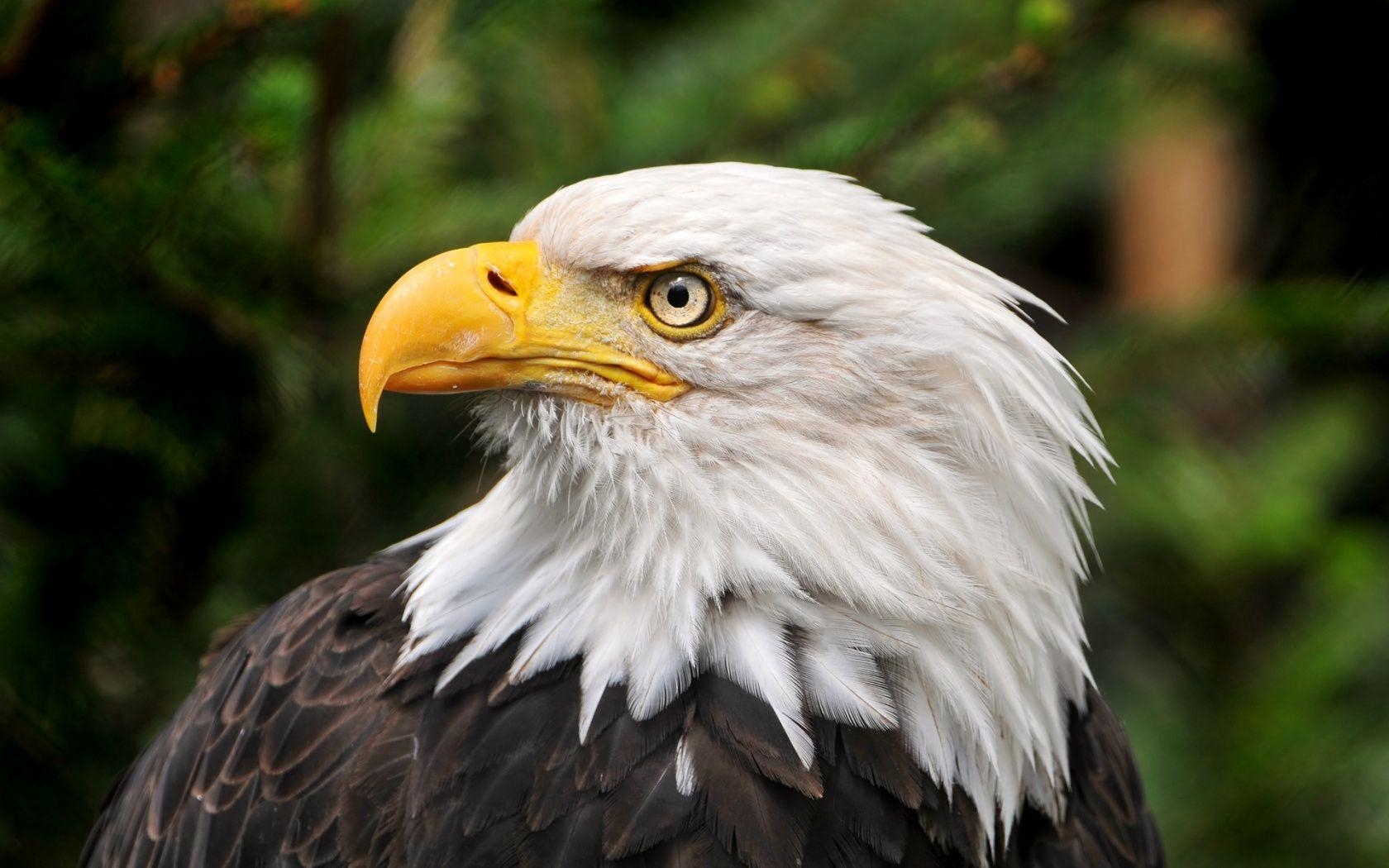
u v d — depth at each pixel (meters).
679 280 5.99
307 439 8.68
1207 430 11.98
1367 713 10.28
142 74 7.19
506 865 5.67
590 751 5.79
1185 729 10.69
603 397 6.06
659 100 9.66
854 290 5.89
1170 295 12.17
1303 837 10.05
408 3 8.00
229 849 6.04
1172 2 8.74
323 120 7.55
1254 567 10.75
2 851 8.12
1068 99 8.91
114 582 8.32
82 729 8.22
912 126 8.38
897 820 5.84
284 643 6.44
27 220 7.03
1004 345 6.03
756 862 5.59
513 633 6.12
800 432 5.91
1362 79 15.18
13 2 7.12
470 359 6.06
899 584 5.82
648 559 5.92
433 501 9.22
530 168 9.38
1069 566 6.25
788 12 9.77
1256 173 15.79
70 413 7.88
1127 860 6.71
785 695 5.78
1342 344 8.92
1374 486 13.59
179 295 7.54
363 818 5.84
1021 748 6.12
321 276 7.99
